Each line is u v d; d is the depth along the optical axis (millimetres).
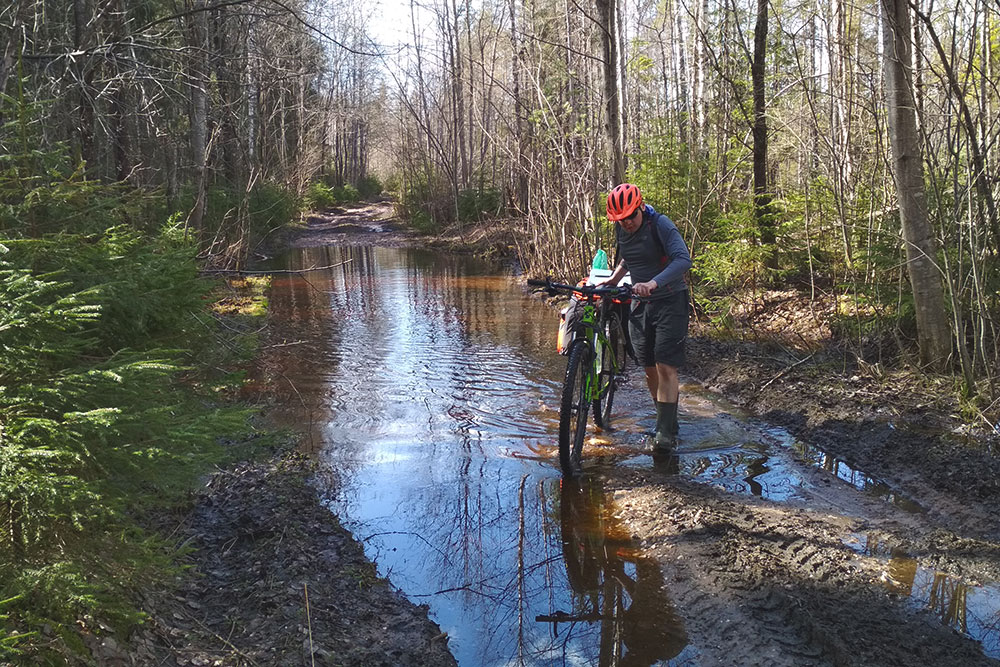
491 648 2947
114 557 2473
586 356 4797
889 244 6348
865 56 9016
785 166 10836
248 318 9094
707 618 3061
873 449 4727
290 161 27719
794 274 9031
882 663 2668
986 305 5441
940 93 5730
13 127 3525
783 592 3152
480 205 24406
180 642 2740
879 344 5949
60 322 2387
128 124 10609
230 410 2865
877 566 3385
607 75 9086
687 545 3613
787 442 5094
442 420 5609
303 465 4664
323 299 11945
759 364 6484
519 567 3562
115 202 3438
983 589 3174
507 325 9570
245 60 12281
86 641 2424
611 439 5223
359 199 45875
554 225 12359
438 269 16547
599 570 3518
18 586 2141
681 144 9555
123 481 2512
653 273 4883
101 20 8891
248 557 3498
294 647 2779
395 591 3363
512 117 16797
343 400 6113
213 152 16656
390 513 4105
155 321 3188
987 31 5191
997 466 4152
